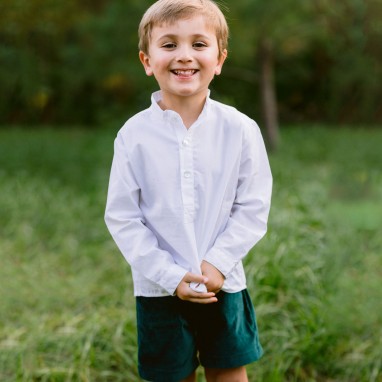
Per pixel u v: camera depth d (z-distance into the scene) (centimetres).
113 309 418
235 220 234
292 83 1752
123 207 233
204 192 230
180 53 221
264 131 1243
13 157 1127
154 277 226
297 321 375
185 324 240
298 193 692
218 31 228
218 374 252
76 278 512
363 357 357
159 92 241
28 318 429
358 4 1307
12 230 646
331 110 1711
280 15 997
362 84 1633
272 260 420
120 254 539
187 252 228
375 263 523
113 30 1056
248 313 249
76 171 991
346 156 1118
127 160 233
